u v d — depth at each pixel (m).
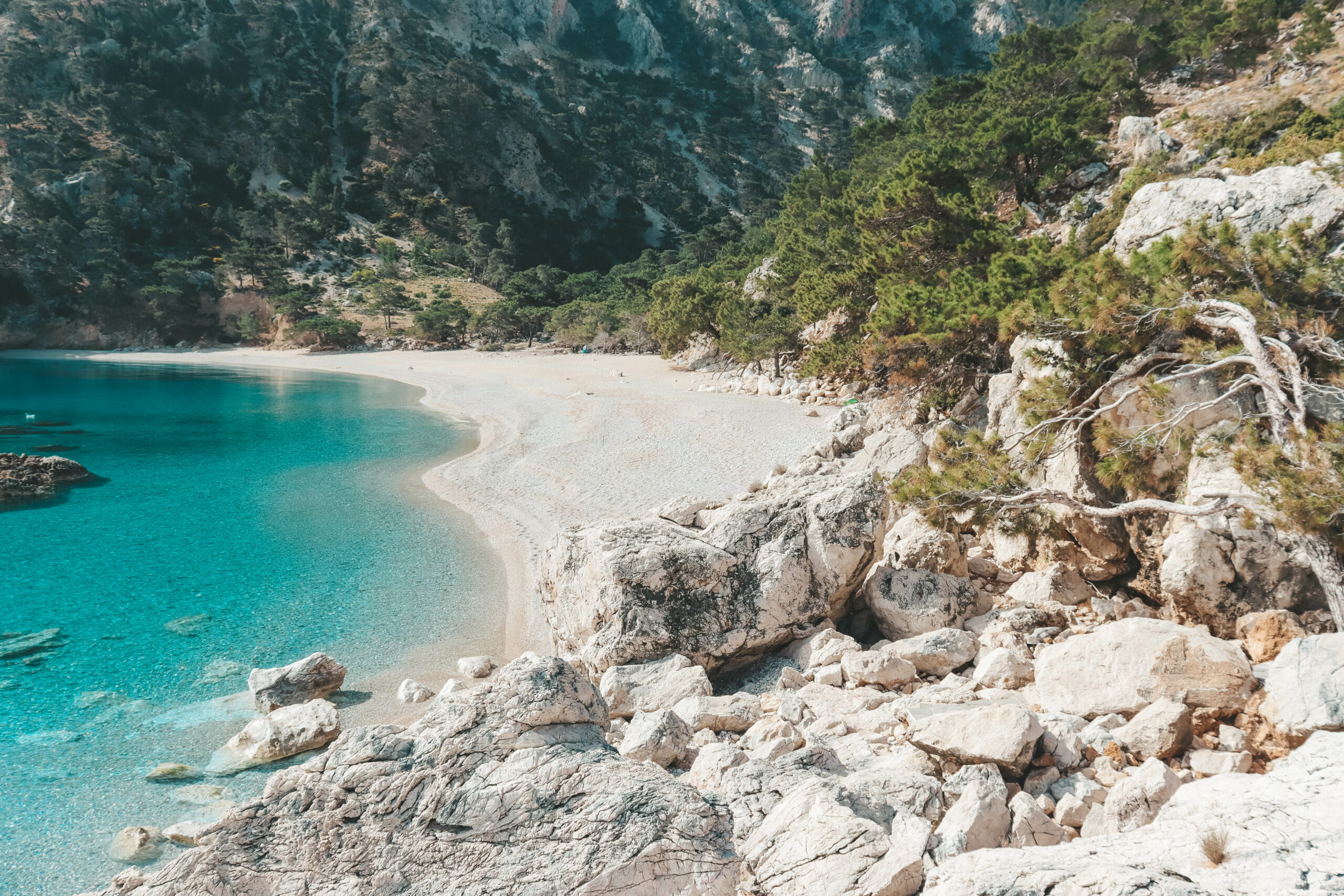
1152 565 12.19
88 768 11.92
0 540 24.02
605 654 12.29
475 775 5.91
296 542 23.66
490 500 27.92
